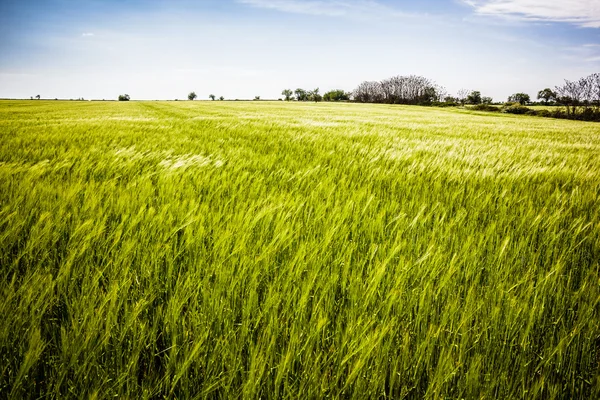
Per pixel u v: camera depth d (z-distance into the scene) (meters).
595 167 4.64
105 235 1.82
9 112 26.56
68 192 2.32
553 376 1.12
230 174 3.42
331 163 4.34
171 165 3.61
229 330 1.19
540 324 1.30
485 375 1.08
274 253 1.62
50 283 1.28
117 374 1.05
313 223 2.02
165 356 1.15
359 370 1.02
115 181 2.91
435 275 1.48
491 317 1.25
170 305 1.25
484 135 10.38
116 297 1.21
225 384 1.04
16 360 1.08
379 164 4.43
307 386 1.03
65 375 0.99
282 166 4.04
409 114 30.75
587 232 2.17
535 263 1.72
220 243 1.64
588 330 1.24
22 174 3.02
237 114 21.56
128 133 7.24
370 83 91.62
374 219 2.14
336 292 1.48
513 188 3.42
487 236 1.86
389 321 1.23
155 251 1.56
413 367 1.12
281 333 1.22
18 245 1.66
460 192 3.02
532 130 14.69
